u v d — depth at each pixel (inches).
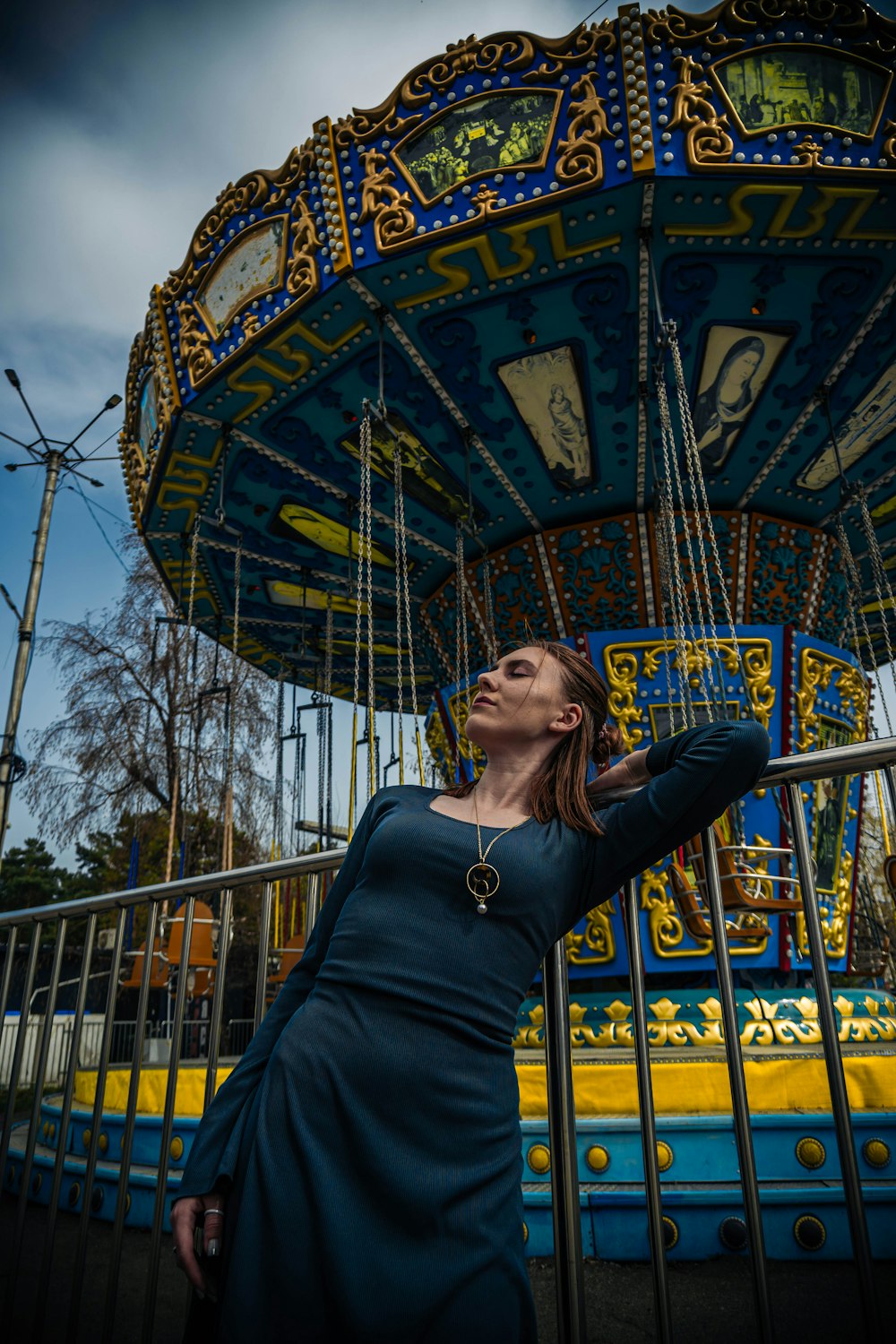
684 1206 155.6
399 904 53.6
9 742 495.2
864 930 385.1
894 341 231.8
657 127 187.2
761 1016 201.6
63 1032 451.8
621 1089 178.2
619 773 63.2
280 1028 57.5
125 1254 174.7
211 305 242.5
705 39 188.9
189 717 627.8
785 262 208.7
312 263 213.9
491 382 242.4
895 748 65.0
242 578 362.9
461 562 293.0
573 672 63.7
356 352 233.8
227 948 95.1
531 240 201.8
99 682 650.8
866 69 190.9
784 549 297.7
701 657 267.3
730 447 270.5
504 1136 49.4
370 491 288.8
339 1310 43.3
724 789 56.4
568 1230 64.0
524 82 196.7
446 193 199.0
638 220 197.6
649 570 289.1
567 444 266.1
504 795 60.4
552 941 55.6
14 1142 273.6
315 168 213.8
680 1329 120.5
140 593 676.1
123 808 644.1
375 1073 48.4
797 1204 153.0
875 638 430.3
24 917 124.3
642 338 223.1
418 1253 44.8
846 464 279.3
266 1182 47.1
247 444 267.7
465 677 296.7
